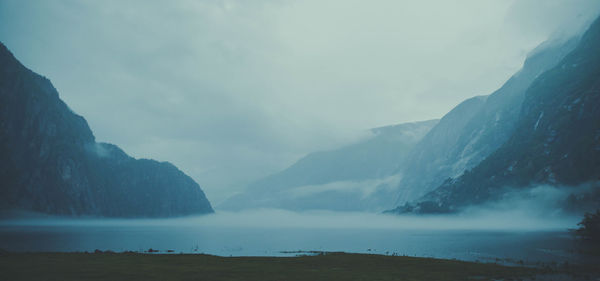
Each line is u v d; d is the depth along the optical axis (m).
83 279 50.84
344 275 58.34
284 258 83.69
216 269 63.47
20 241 163.75
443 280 54.84
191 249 138.00
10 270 57.28
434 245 150.38
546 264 80.19
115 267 62.38
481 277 58.22
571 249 116.06
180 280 51.81
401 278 56.06
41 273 54.84
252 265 70.12
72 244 152.75
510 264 80.44
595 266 74.50
